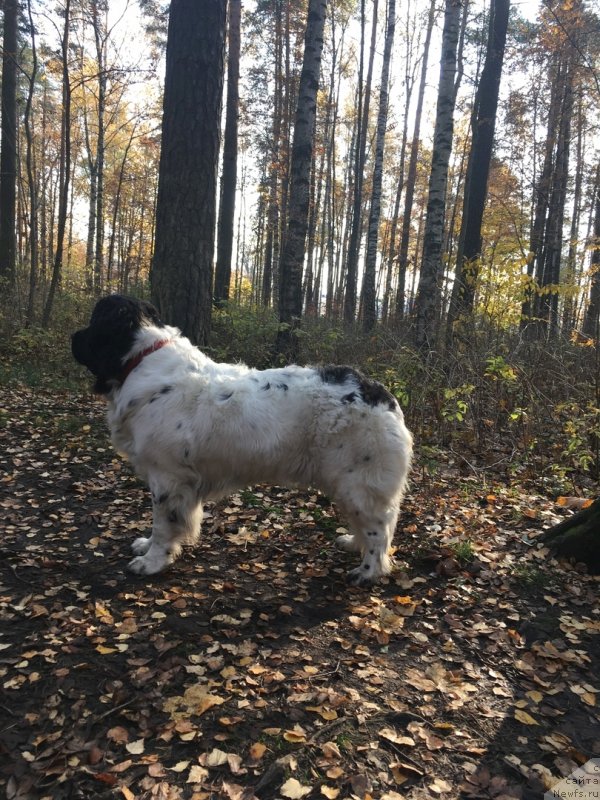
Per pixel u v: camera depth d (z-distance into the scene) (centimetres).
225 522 212
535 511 228
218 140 317
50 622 148
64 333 527
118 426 179
